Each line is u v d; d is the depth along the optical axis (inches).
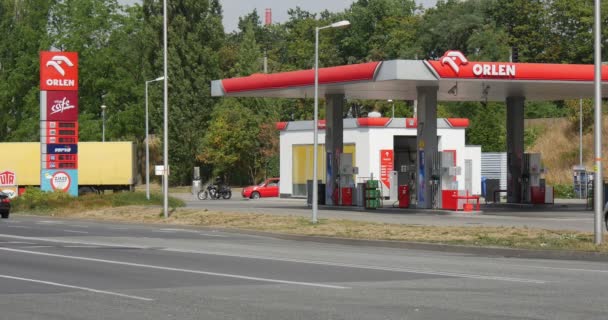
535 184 2470.5
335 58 5324.8
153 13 4505.4
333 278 891.4
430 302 709.9
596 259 1120.2
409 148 3176.7
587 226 1608.0
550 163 3838.6
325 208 2389.3
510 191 2509.8
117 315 647.8
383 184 3016.7
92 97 4483.3
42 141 2650.1
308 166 3272.6
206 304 701.9
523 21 4645.7
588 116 3929.6
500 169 3309.5
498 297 738.8
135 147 3358.8
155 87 4389.8
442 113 3998.5
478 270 974.4
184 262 1070.4
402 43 5073.8
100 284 839.1
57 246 1326.3
